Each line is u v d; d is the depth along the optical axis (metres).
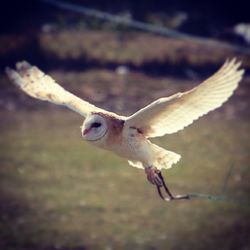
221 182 16.94
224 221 15.39
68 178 17.17
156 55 25.11
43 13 27.42
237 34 26.84
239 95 22.48
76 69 24.16
